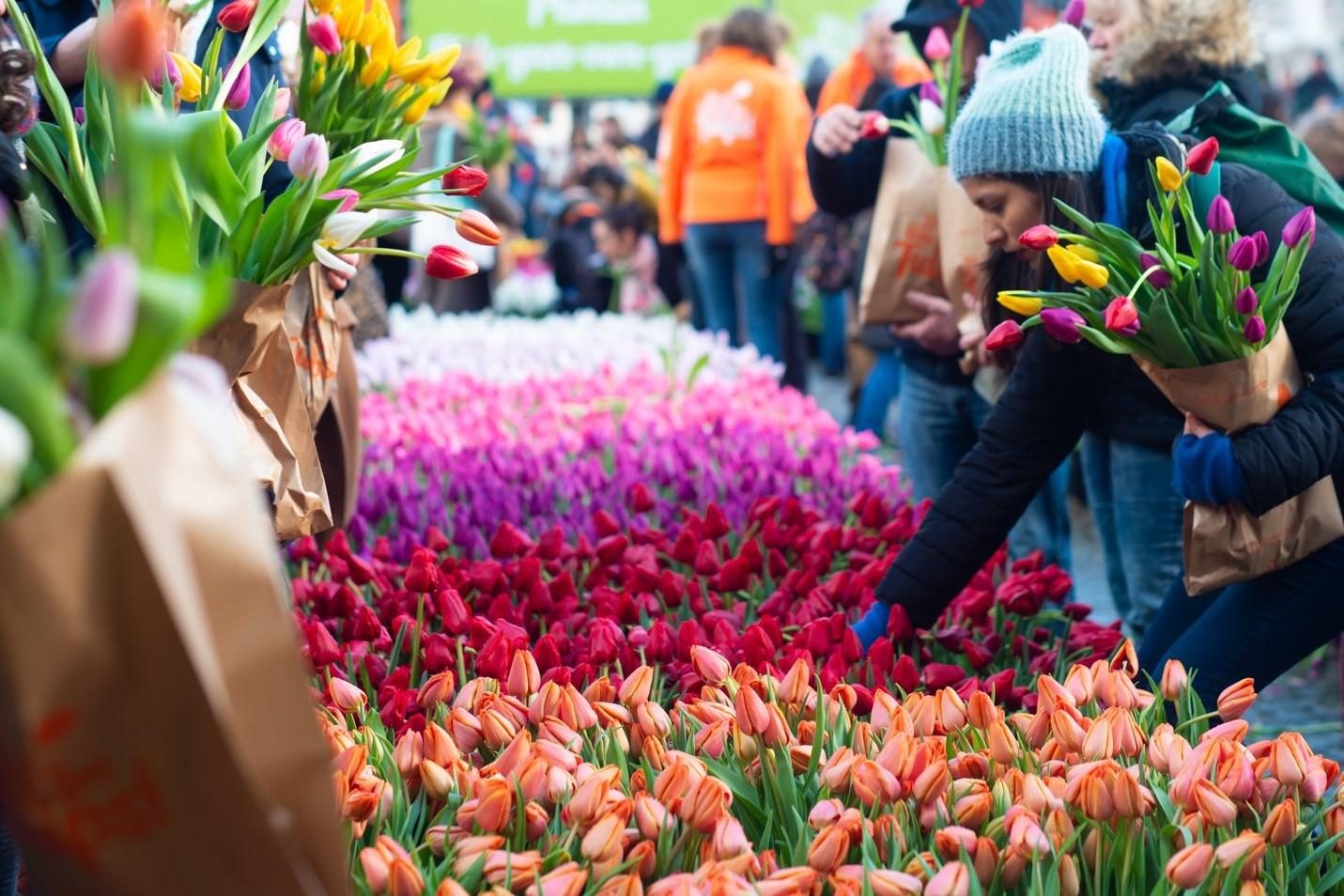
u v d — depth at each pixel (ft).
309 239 8.63
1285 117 22.94
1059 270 8.48
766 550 12.76
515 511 14.92
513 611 10.62
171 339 4.32
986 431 10.50
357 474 12.62
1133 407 10.68
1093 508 15.35
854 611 11.20
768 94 31.09
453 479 15.85
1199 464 8.94
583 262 46.68
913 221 15.01
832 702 8.32
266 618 4.76
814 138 15.72
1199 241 8.84
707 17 58.44
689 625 9.64
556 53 58.85
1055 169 9.50
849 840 6.51
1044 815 6.82
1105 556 15.49
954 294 14.25
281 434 8.91
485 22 58.75
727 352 27.02
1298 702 17.63
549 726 7.45
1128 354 9.89
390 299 31.53
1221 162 10.27
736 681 8.36
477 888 6.13
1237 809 7.02
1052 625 11.86
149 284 4.25
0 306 4.38
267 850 4.63
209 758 4.51
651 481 16.51
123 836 4.68
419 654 9.87
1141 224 9.49
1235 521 9.07
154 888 4.75
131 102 8.31
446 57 10.14
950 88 14.30
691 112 31.73
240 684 4.76
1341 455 9.00
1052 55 9.56
